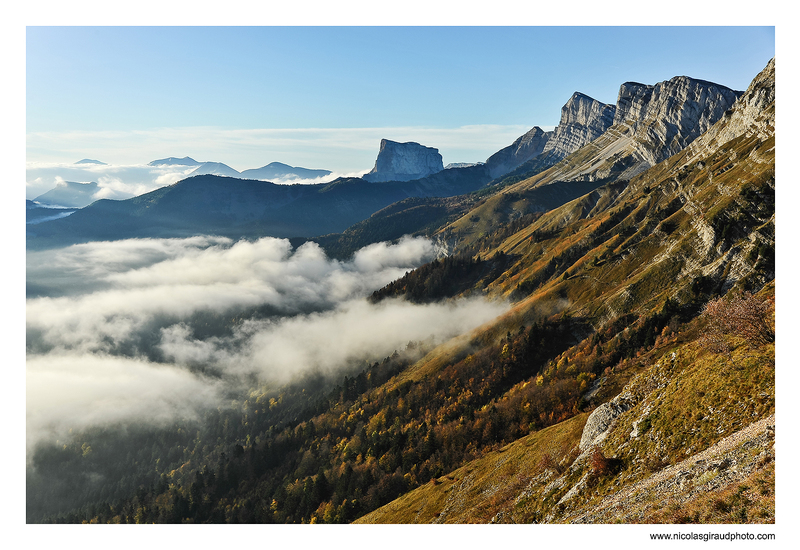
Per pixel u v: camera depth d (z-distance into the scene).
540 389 175.12
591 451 62.06
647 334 168.88
